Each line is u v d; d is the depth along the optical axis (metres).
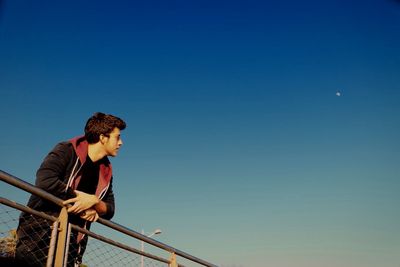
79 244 3.15
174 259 4.62
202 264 5.35
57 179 2.88
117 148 3.39
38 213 2.70
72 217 3.12
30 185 2.57
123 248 3.62
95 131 3.22
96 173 3.35
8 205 2.45
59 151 3.00
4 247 2.81
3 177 2.36
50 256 2.70
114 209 3.40
